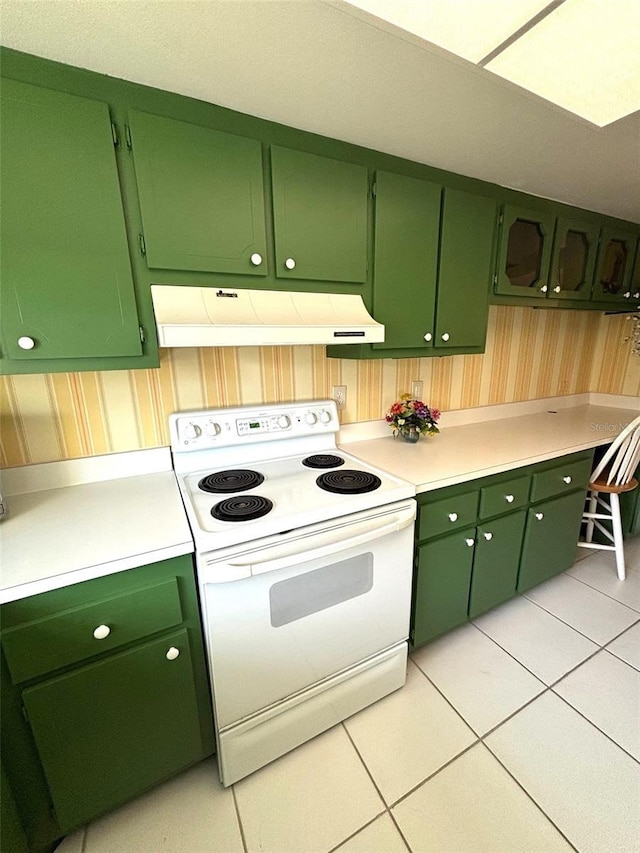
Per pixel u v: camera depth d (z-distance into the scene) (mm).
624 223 2273
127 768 1084
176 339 1070
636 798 1172
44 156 945
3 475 1290
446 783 1220
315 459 1659
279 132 1216
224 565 1021
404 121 1208
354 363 1920
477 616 1888
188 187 1109
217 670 1100
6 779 887
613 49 886
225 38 862
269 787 1223
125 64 939
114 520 1139
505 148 1395
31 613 881
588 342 2932
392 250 1504
